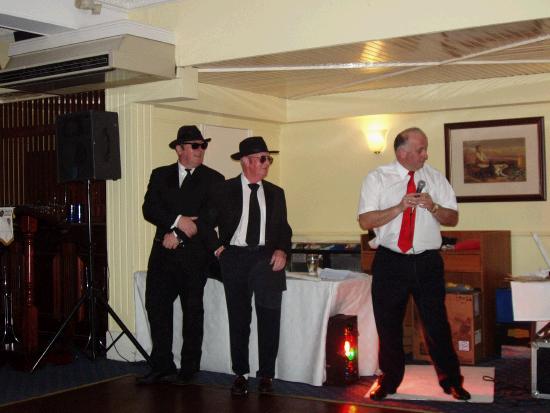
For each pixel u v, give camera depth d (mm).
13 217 5727
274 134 7539
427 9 4605
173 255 4867
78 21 5664
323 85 6562
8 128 6902
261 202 4684
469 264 5797
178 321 5496
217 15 5473
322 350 4844
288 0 5152
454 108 6547
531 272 5758
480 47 5055
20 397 4797
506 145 6449
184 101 5887
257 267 4625
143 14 5840
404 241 4281
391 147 7016
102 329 6180
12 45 5980
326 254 6879
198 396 4676
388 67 5703
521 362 5660
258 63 5586
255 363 5191
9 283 6211
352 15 4887
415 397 4523
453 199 4488
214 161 6723
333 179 7348
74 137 5637
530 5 4262
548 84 6086
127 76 5531
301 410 4312
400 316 4457
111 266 6047
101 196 6266
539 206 6340
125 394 4762
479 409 4289
